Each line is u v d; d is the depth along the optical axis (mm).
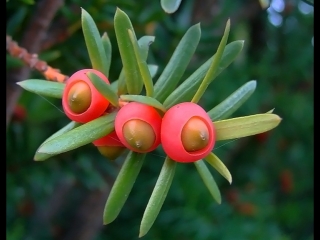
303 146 393
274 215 368
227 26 105
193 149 107
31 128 218
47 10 169
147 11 190
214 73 110
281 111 379
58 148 109
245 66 339
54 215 324
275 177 395
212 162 116
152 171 282
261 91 350
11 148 216
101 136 112
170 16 239
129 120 109
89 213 324
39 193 256
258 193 345
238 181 366
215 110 120
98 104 114
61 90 122
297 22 364
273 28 359
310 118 381
